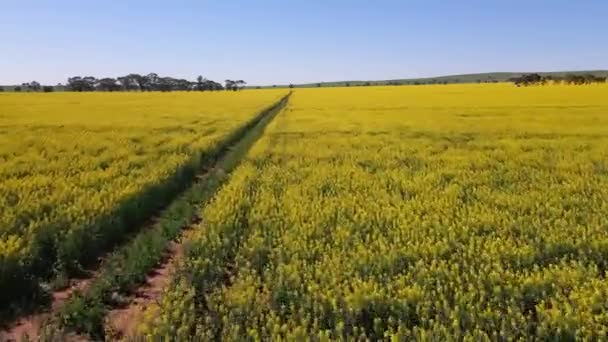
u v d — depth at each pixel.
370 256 8.30
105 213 10.68
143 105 53.22
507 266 8.21
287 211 11.38
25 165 16.50
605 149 20.70
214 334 6.29
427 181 14.73
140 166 17.00
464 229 9.71
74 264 8.93
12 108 47.38
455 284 7.45
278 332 6.22
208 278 8.05
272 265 8.09
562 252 8.92
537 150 20.91
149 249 9.52
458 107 46.94
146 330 6.32
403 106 49.41
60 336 6.64
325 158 19.48
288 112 43.59
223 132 26.23
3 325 7.07
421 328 6.05
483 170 17.11
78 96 76.75
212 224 10.19
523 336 6.14
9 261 7.84
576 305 6.77
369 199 12.54
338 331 6.07
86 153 19.56
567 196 12.52
